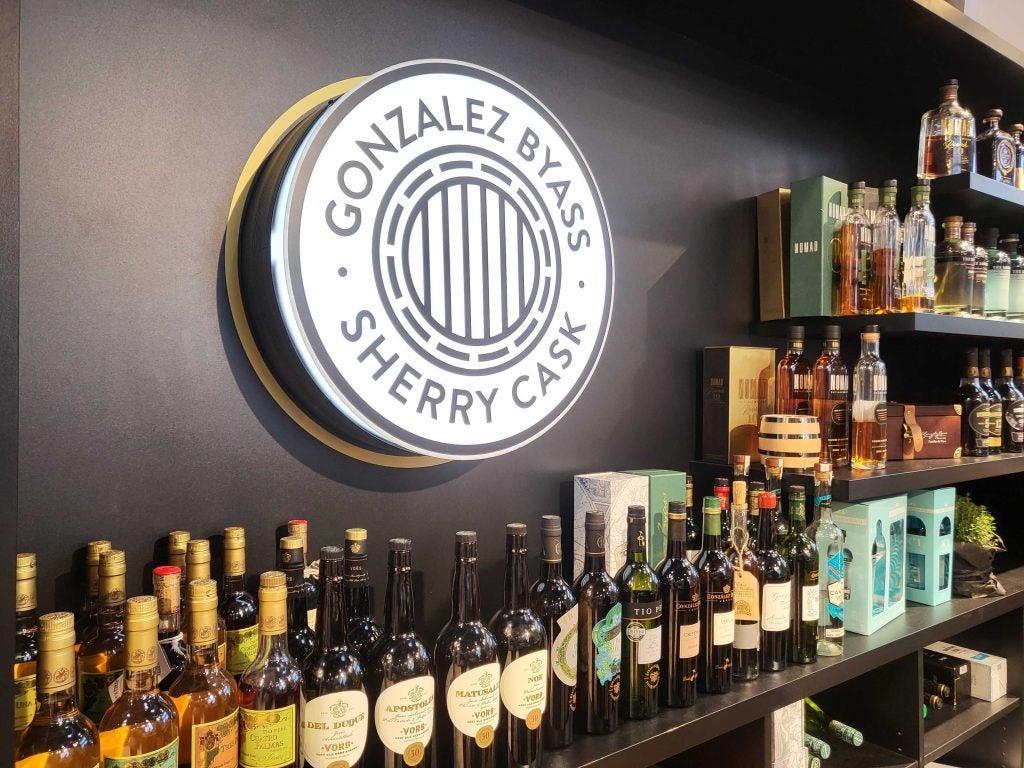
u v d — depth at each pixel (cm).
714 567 147
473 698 113
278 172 121
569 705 127
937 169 206
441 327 136
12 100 66
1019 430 245
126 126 113
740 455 174
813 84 220
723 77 200
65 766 82
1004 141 221
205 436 121
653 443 186
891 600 194
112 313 112
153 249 116
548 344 152
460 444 139
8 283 66
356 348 125
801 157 222
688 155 193
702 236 197
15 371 67
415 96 133
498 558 157
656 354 187
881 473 182
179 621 107
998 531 283
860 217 198
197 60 120
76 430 110
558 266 153
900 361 262
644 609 136
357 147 125
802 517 165
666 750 132
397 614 109
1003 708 220
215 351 122
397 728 106
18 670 94
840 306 197
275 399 127
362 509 138
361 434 131
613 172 177
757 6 174
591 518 133
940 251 214
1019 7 265
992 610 212
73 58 109
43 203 107
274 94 127
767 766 151
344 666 102
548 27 165
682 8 176
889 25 182
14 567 66
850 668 167
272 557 127
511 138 146
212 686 94
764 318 207
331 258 123
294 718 98
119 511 113
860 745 195
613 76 177
